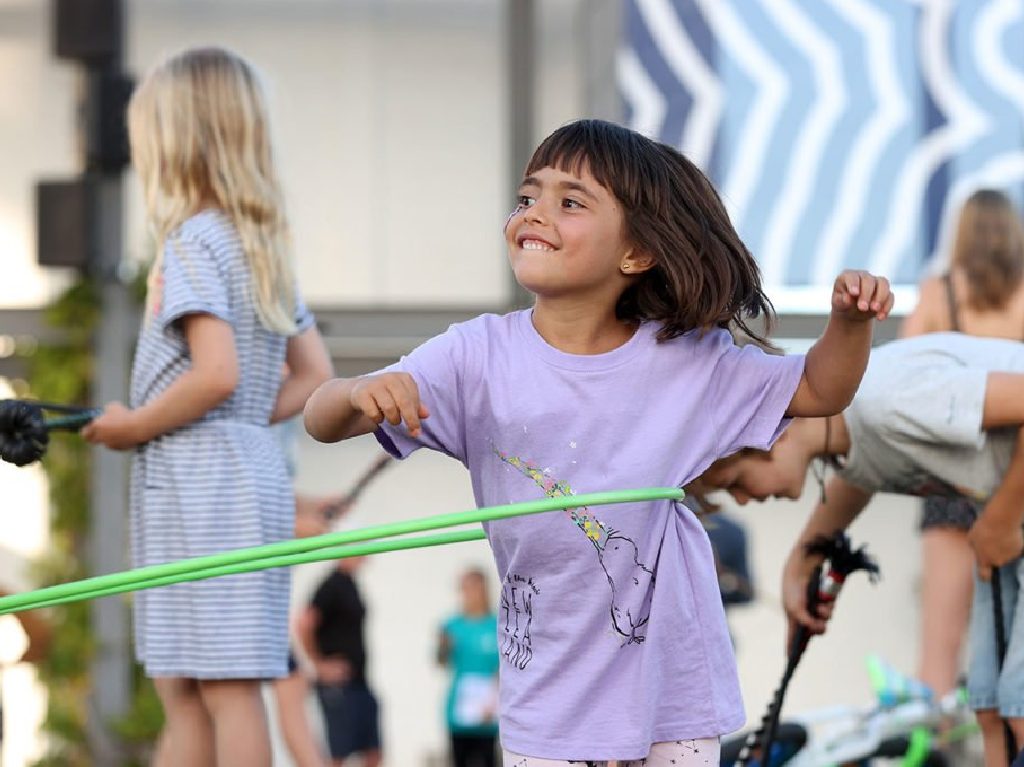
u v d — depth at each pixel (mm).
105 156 23359
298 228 25672
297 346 12156
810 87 23891
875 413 9977
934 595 16469
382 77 25781
